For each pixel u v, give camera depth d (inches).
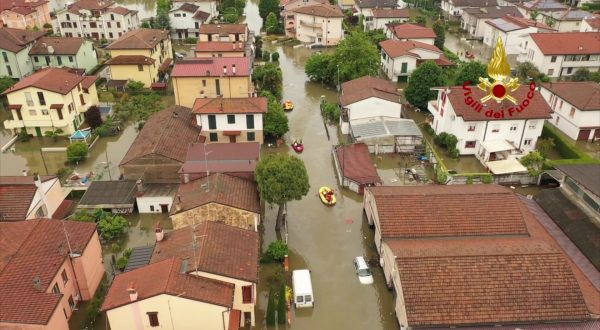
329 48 4384.8
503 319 1341.0
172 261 1376.7
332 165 2432.3
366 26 4857.3
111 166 2433.6
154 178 2122.3
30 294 1301.7
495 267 1422.2
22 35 3523.6
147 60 3321.9
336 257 1807.3
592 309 1371.8
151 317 1301.7
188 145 2253.9
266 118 2581.2
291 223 1989.4
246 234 1577.3
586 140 2664.9
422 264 1422.2
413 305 1357.0
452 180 2207.2
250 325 1496.1
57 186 1939.0
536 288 1391.5
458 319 1337.4
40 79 2637.8
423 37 3868.1
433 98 2935.5
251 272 1425.9
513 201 1745.8
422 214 1695.4
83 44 3597.4
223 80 2874.0
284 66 3909.9
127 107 3014.3
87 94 2908.5
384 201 1728.6
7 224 1558.8
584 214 1763.0
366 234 1932.8
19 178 1854.1
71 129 2714.1
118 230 1876.2
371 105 2687.0
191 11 4539.9
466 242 1619.1
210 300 1291.8
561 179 2055.9
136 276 1387.8
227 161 1914.4
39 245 1480.1
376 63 3398.1
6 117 3034.0
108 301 1315.2
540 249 1503.4
